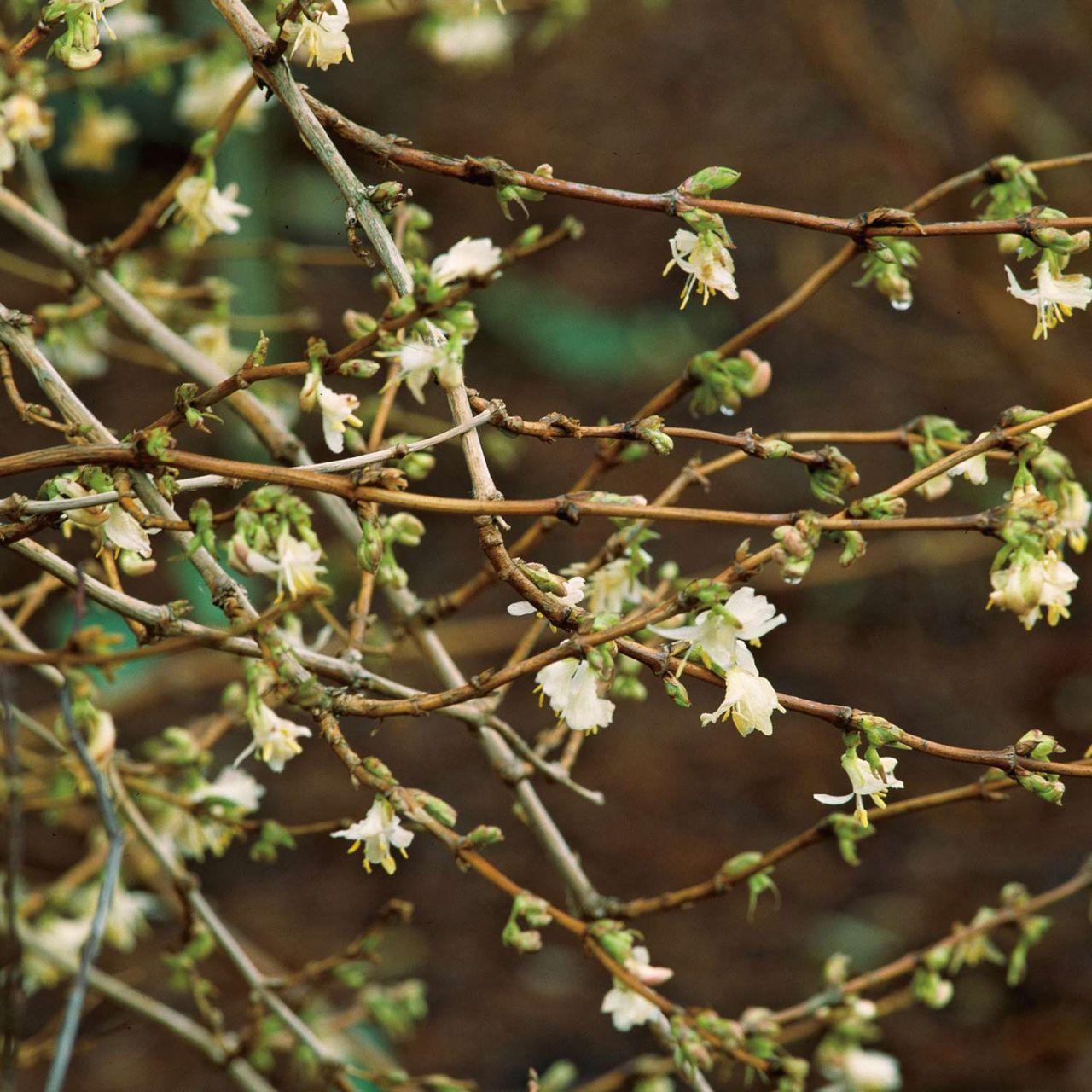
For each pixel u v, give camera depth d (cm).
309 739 538
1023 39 734
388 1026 285
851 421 659
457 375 162
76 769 219
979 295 511
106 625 357
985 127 550
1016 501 167
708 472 217
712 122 792
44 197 279
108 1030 263
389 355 162
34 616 511
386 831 159
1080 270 584
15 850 145
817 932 484
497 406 165
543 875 505
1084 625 589
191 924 241
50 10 176
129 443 161
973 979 465
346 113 743
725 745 559
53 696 492
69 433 171
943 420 209
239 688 245
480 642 463
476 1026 454
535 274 722
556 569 590
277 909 483
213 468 158
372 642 301
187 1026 259
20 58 194
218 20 459
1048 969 464
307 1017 288
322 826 228
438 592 577
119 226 635
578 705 160
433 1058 439
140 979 427
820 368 693
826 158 747
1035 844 509
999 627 598
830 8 544
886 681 575
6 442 543
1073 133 686
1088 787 532
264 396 274
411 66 780
